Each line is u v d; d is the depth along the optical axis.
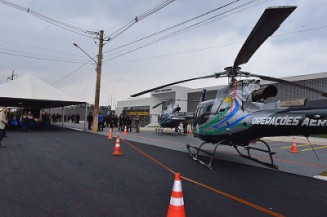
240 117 6.95
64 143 12.99
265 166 8.08
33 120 24.88
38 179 5.88
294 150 11.88
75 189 5.22
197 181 6.14
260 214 4.18
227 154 10.52
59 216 3.86
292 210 4.39
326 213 4.29
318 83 26.53
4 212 3.95
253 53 5.62
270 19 4.01
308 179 6.57
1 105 34.97
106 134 19.73
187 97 45.12
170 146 13.04
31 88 21.50
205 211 4.23
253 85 7.12
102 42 22.86
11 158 8.38
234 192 5.34
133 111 54.59
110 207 4.29
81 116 54.19
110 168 7.30
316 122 5.20
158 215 3.99
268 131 6.33
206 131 8.36
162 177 6.43
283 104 6.11
